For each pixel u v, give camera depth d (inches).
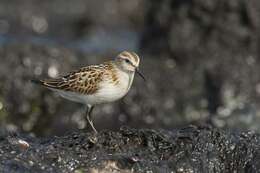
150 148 475.5
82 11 1289.4
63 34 1242.6
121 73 523.8
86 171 448.8
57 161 453.7
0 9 1251.8
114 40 1190.9
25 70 786.2
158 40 884.0
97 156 460.4
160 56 871.7
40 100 779.4
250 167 482.3
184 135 489.7
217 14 852.6
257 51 845.2
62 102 783.7
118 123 792.3
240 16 850.1
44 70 789.9
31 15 1245.1
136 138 479.8
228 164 483.5
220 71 823.1
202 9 855.7
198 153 479.2
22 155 457.7
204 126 510.6
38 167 446.6
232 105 797.2
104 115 789.9
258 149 490.0
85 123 784.3
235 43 847.1
